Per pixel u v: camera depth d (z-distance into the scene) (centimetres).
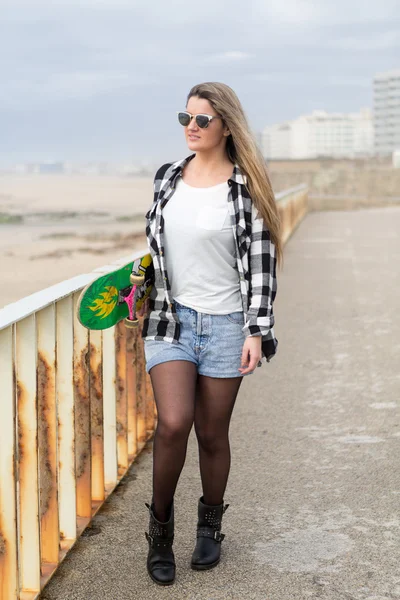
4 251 3306
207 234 300
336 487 415
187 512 386
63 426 334
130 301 312
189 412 299
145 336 313
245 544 353
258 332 301
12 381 267
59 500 339
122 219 5872
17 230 4700
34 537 298
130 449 441
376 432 500
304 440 487
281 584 319
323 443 482
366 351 708
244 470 439
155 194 313
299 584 319
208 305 306
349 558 340
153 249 306
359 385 605
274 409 550
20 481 295
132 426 439
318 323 827
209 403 314
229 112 300
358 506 392
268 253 305
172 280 310
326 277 1126
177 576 324
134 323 314
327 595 311
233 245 305
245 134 301
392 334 771
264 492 410
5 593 274
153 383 307
